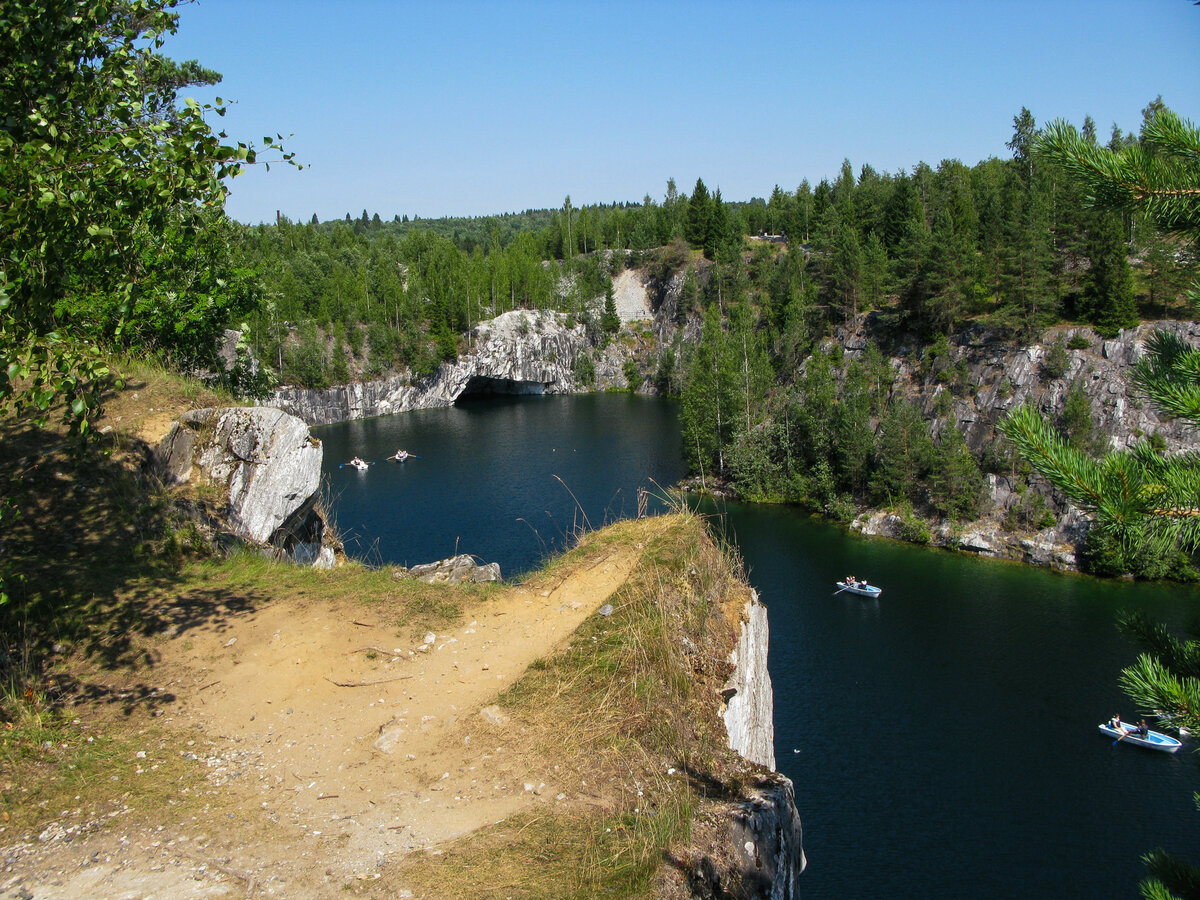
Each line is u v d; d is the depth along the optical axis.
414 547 46.72
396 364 107.88
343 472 68.88
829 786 27.00
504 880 6.57
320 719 9.21
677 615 10.48
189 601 11.48
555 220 163.00
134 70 10.66
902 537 53.38
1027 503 50.50
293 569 13.05
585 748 8.38
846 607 41.56
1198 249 5.16
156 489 13.69
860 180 127.75
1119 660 35.09
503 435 85.94
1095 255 58.91
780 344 82.38
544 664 9.88
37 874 6.65
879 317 75.44
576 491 60.50
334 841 7.20
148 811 7.54
